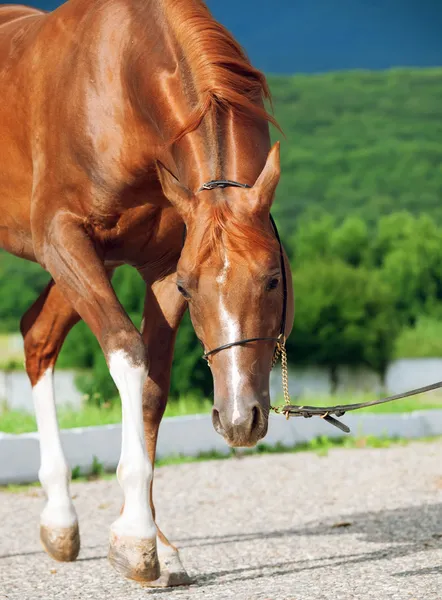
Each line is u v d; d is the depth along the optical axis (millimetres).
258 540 6043
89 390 16234
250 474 9148
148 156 4691
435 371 40844
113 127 4738
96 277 4668
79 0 5168
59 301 5637
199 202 3977
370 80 112625
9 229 5707
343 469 9391
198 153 4227
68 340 21469
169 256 5160
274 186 3928
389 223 59500
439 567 4984
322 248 56188
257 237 3816
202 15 4523
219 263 3793
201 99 4266
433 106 103625
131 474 4363
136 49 4660
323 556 5438
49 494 5398
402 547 5605
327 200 82625
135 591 4672
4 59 5477
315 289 34281
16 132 5289
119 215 4926
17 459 8531
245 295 3791
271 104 4527
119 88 4730
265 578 4895
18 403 28984
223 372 3816
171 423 10125
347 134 96938
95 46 4844
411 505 7246
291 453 10656
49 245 4879
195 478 8938
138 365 4438
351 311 34031
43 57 5133
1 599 4531
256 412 3789
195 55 4371
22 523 6797
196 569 5188
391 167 88188
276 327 3939
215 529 6531
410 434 12188
